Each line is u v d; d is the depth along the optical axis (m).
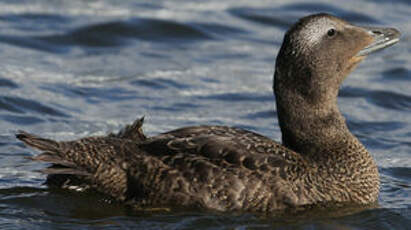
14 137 15.72
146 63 20.67
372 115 17.91
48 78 19.14
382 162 15.13
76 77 19.39
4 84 18.38
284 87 12.41
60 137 16.00
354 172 12.17
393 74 20.36
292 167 11.80
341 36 12.38
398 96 18.89
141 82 19.31
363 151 12.46
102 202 12.01
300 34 12.22
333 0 25.58
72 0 24.81
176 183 11.61
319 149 12.27
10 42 21.25
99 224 11.46
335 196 11.95
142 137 12.38
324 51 12.28
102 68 20.12
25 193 12.60
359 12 24.38
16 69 19.45
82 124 16.78
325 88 12.34
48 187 12.60
